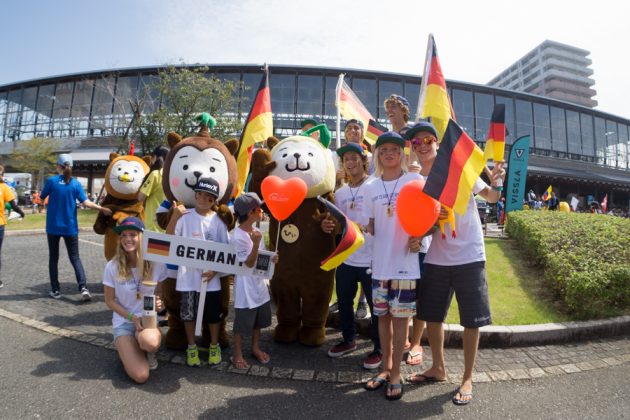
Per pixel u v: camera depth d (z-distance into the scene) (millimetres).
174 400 3041
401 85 33000
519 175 12953
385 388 3338
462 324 3227
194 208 3938
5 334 4246
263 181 3898
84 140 33250
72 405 2898
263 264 3734
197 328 3508
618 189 42250
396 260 3246
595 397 3230
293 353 4047
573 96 95375
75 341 4109
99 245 10953
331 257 3178
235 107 28734
